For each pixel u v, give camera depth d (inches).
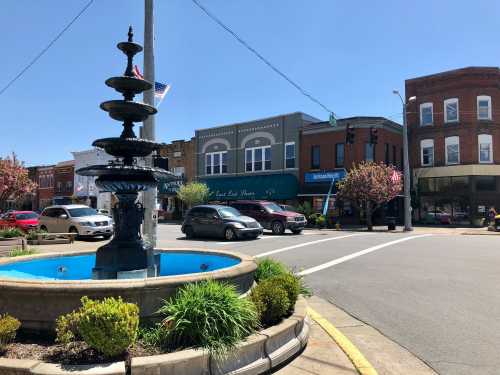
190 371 159.0
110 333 157.5
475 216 1347.2
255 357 179.2
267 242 757.9
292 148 1445.6
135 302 190.4
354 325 262.7
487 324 261.1
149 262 289.6
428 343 227.5
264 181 1465.3
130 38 300.4
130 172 281.7
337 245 699.4
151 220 390.0
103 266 276.2
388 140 1378.0
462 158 1378.0
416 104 1483.8
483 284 381.4
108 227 883.4
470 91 1375.5
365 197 1107.9
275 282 229.1
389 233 1003.3
